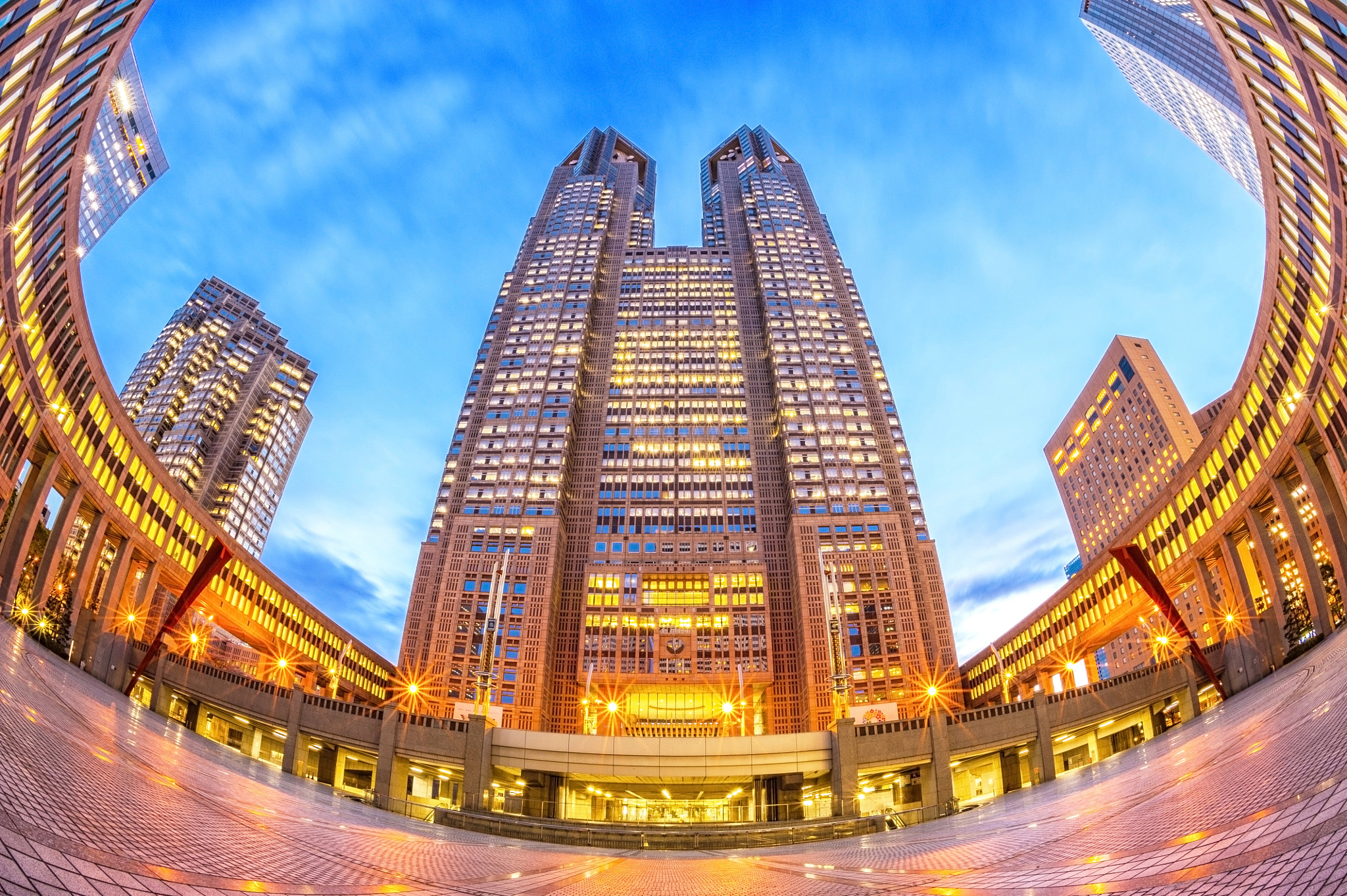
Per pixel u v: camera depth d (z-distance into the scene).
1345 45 39.09
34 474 66.69
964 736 64.75
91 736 27.19
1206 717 56.34
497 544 127.06
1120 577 99.69
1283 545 96.19
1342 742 19.06
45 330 63.75
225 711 63.81
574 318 164.00
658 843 51.56
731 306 174.00
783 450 142.25
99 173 162.00
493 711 112.00
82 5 41.03
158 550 87.56
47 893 9.45
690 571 127.62
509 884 19.44
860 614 119.69
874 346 159.88
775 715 117.38
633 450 147.00
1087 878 14.20
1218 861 12.57
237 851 16.16
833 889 18.38
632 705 118.62
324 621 128.25
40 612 65.56
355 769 70.44
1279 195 60.78
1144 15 180.25
